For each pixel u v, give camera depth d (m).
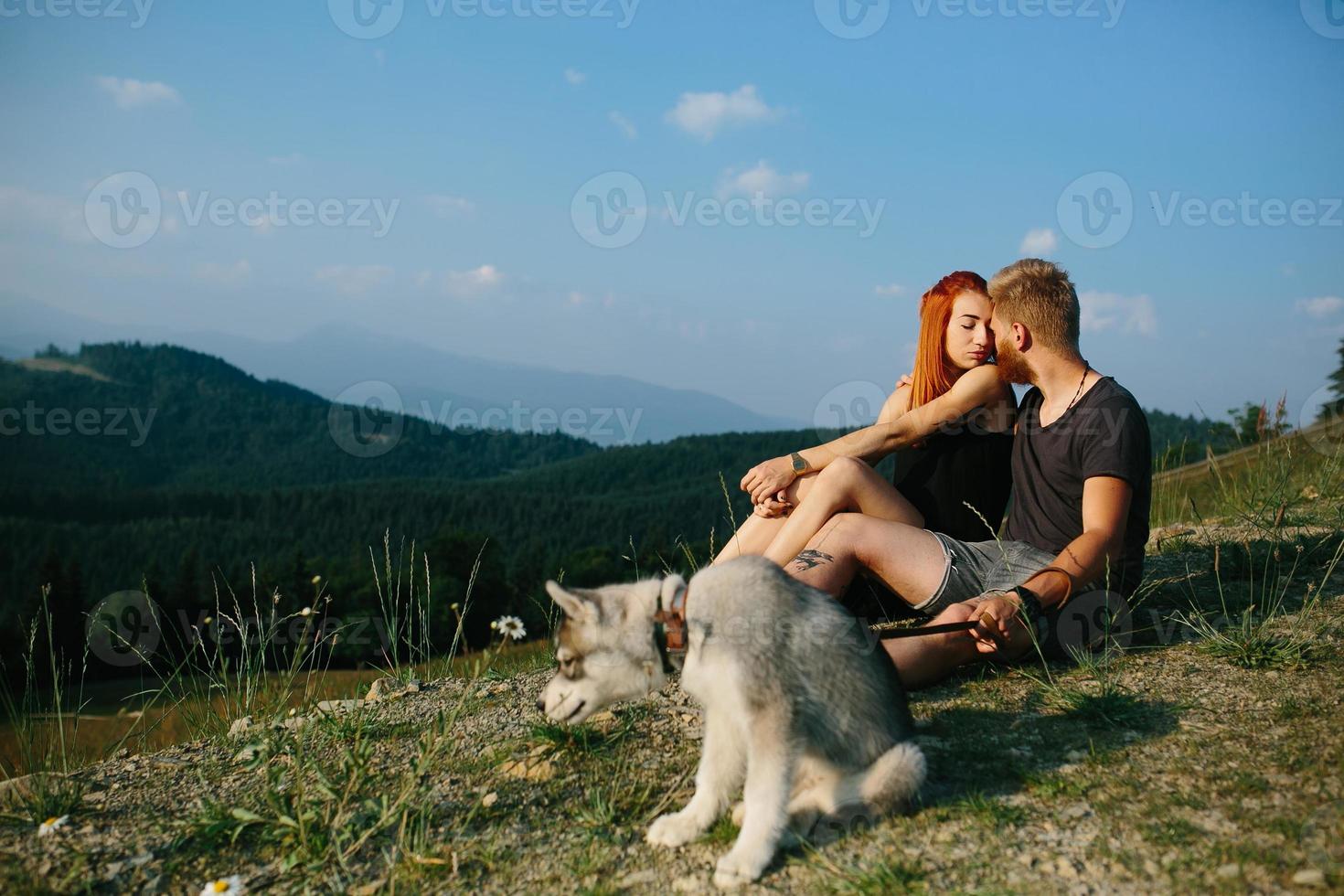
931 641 3.94
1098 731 3.54
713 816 3.08
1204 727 3.47
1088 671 4.15
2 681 4.13
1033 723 3.69
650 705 4.25
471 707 4.52
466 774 3.70
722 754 3.12
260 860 3.19
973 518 4.51
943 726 3.75
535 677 5.02
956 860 2.71
